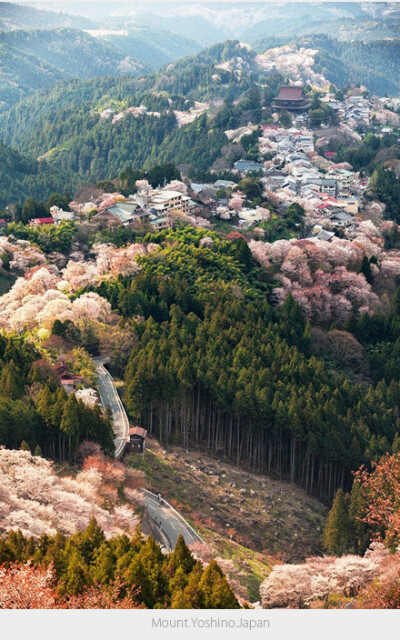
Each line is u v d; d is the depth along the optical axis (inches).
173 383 7770.7
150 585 4421.8
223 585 4320.9
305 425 7854.3
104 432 6811.0
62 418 6594.5
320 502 7751.0
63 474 6304.1
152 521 6235.2
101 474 6117.1
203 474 7411.4
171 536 6082.7
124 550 4763.8
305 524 7185.0
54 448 6692.9
